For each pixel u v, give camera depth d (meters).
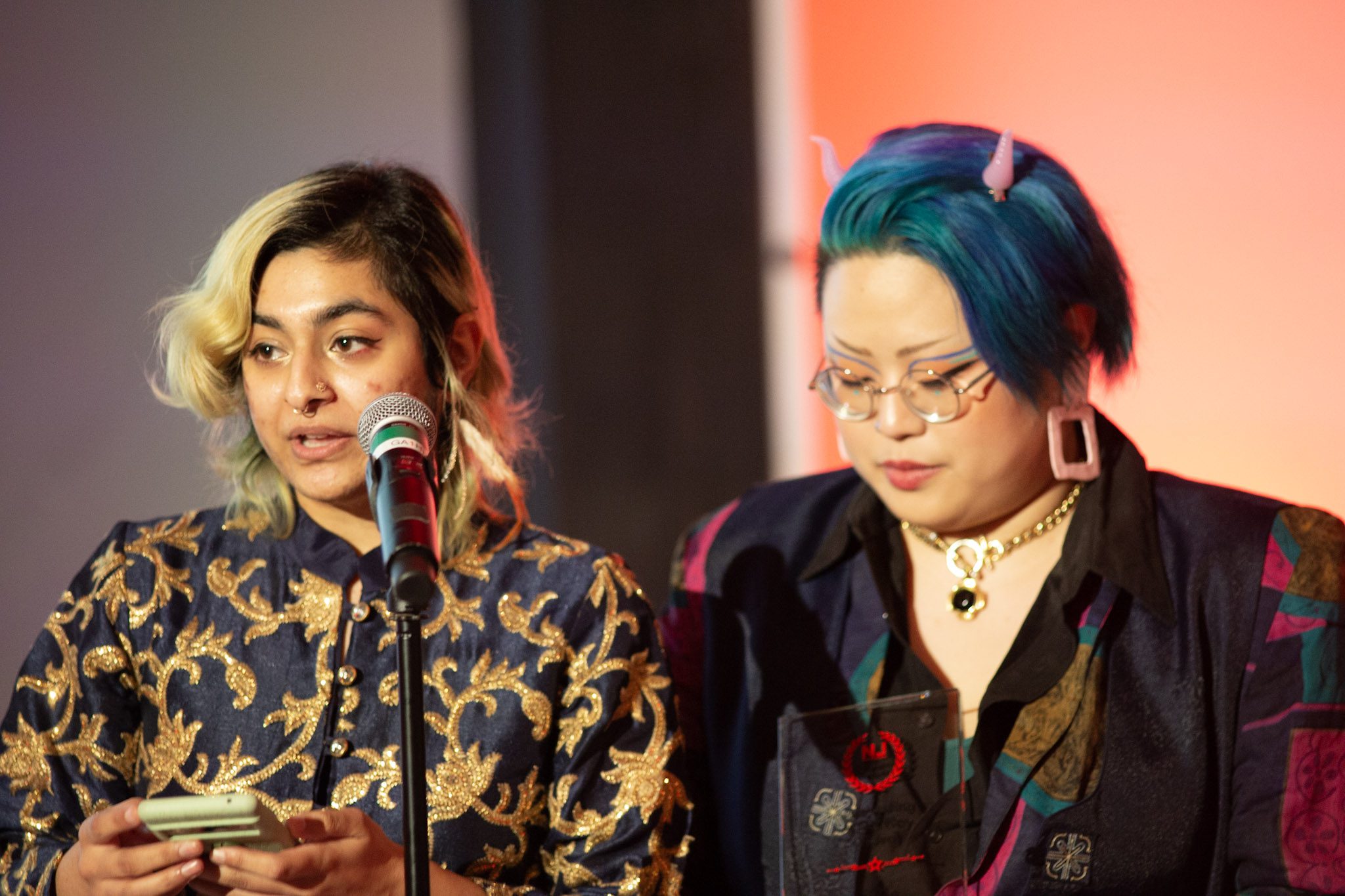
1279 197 8.67
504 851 4.38
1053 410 4.71
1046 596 4.88
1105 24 9.09
